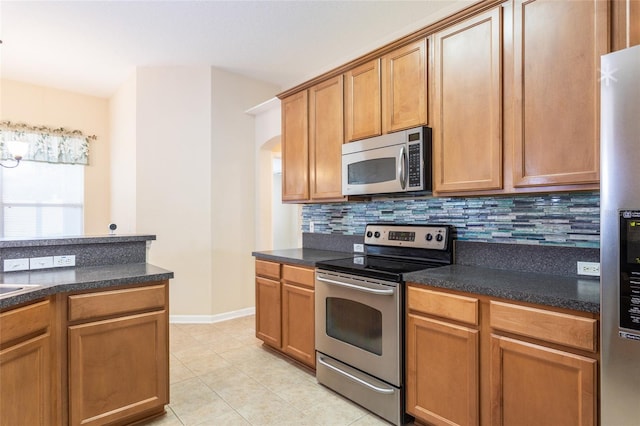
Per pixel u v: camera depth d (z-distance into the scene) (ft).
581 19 5.19
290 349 9.20
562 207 6.31
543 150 5.57
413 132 7.20
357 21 10.03
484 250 7.33
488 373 5.41
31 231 14.87
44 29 10.46
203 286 13.15
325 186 9.56
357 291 7.24
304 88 10.25
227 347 10.60
